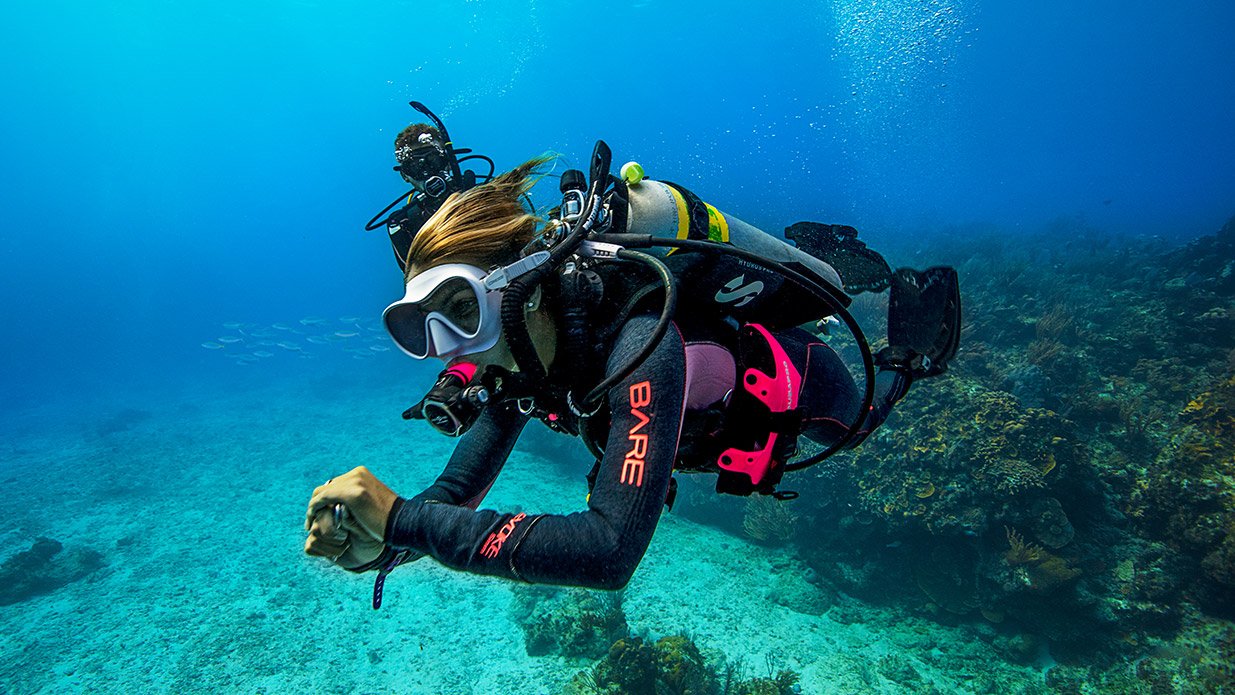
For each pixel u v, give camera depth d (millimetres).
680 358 938
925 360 1541
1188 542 7797
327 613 10297
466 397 917
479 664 8703
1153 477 8477
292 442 21094
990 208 49281
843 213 39594
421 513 836
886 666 8023
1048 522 8070
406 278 1086
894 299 1631
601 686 7102
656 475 820
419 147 3377
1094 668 7641
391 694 8367
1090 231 26594
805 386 1325
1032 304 13734
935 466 8812
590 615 8727
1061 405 10008
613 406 909
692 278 1115
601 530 781
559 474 15039
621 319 1010
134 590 11680
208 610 10766
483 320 967
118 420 26484
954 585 8719
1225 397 8820
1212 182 65750
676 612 9305
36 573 12211
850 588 9555
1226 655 7051
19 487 18781
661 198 1169
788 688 7348
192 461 20062
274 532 13898
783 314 1277
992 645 8281
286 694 8547
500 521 843
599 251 1042
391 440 20016
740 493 1098
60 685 9141
